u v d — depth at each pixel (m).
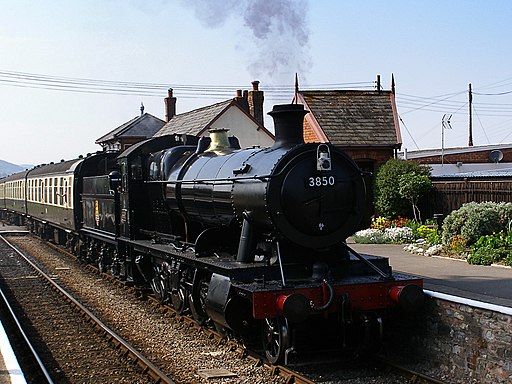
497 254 14.18
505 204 16.08
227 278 8.86
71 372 8.72
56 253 23.50
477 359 7.88
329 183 8.85
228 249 10.66
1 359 7.55
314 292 8.35
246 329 8.95
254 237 9.39
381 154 23.72
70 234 22.42
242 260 9.41
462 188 19.88
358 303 8.55
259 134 31.59
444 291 10.59
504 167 33.75
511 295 10.20
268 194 8.57
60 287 15.17
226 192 9.83
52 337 10.75
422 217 21.41
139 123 44.19
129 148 15.20
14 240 29.02
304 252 9.12
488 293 10.41
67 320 12.06
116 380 8.32
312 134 24.39
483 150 37.69
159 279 12.98
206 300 9.40
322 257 9.23
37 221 30.22
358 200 9.05
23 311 12.98
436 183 20.81
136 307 13.03
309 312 8.08
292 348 8.20
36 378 8.43
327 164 8.72
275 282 8.62
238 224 10.05
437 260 14.93
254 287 8.31
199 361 8.97
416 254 16.20
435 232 18.00
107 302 13.67
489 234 15.52
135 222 14.36
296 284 8.45
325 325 9.45
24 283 16.67
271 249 9.12
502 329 7.50
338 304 8.45
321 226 8.83
